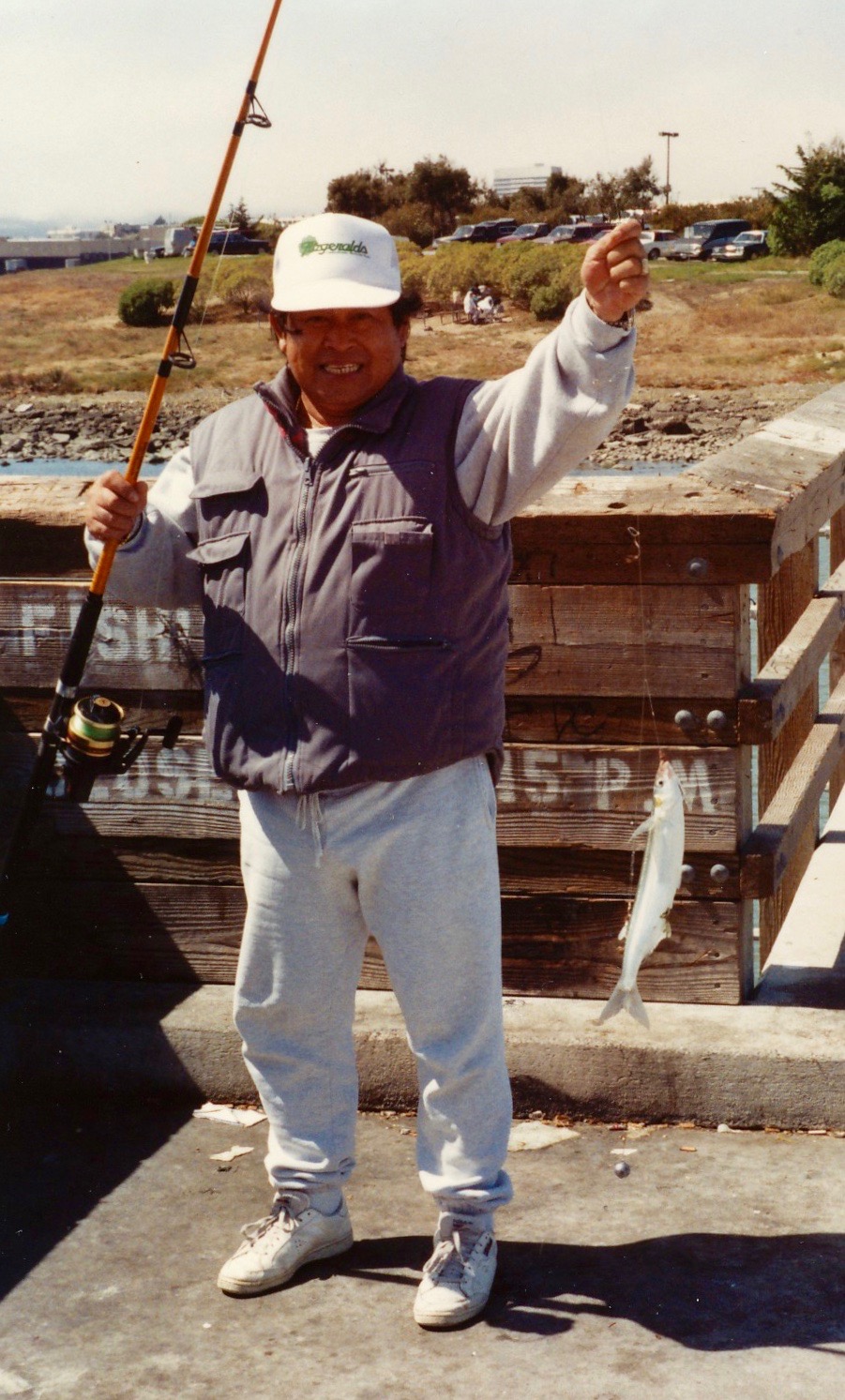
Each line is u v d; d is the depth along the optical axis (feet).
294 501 8.59
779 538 11.18
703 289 188.55
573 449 8.07
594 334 7.76
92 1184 10.68
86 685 12.21
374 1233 9.93
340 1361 8.57
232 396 144.15
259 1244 9.32
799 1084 10.96
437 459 8.44
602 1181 10.44
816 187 204.23
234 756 8.84
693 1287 9.12
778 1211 9.97
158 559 9.27
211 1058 11.76
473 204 235.61
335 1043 9.34
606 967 11.84
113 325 203.51
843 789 18.21
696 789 11.44
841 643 18.89
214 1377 8.46
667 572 11.18
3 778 12.47
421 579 8.43
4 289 262.26
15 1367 8.61
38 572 12.17
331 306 8.23
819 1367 8.32
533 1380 8.32
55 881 12.55
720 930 11.62
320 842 8.73
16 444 125.29
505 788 11.75
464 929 8.79
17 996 12.30
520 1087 11.34
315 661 8.52
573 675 11.47
